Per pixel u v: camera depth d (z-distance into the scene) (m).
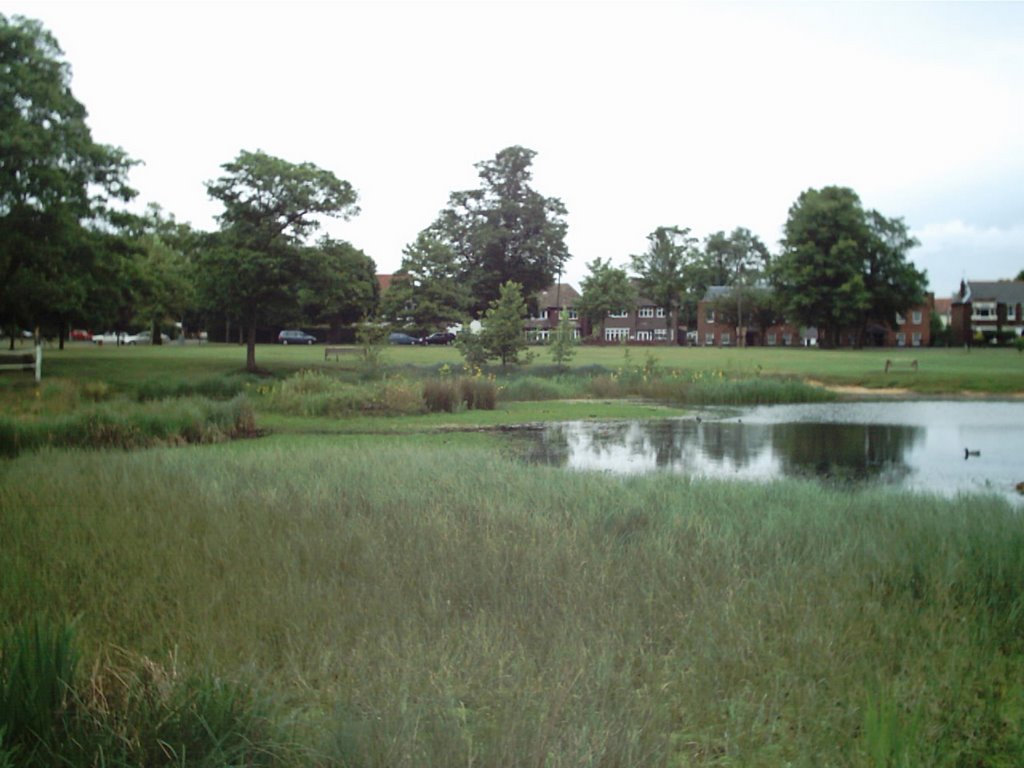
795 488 12.06
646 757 4.08
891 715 4.39
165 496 9.67
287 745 4.14
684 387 34.59
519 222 76.44
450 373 37.88
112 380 34.69
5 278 34.69
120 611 5.96
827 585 6.74
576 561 7.19
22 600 6.07
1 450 15.55
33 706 4.21
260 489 10.25
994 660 5.57
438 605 6.10
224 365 43.69
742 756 4.32
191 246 40.41
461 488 10.49
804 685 5.02
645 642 5.58
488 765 3.99
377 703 4.55
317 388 27.52
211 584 6.45
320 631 5.57
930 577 7.02
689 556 7.44
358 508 9.36
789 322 102.62
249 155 39.38
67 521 8.48
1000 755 4.52
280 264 39.31
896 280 90.25
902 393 37.84
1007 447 20.56
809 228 88.38
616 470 16.38
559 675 4.83
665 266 130.88
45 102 33.78
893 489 13.30
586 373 41.09
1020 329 118.50
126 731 4.17
